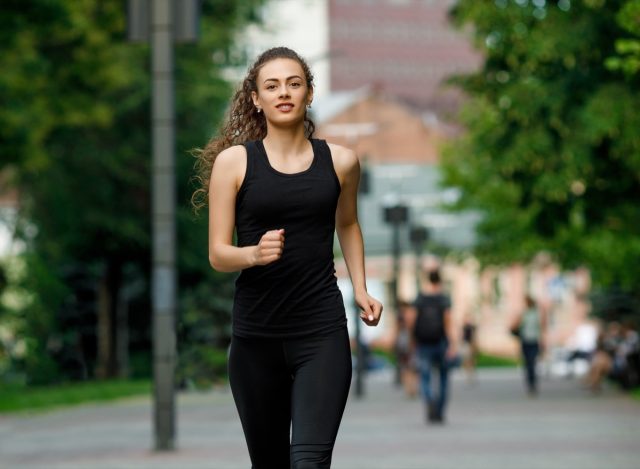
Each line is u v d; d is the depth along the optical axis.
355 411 41.00
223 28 72.12
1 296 67.69
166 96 26.64
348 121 184.38
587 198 47.09
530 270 73.56
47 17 50.66
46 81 56.59
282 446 10.07
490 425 33.09
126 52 68.50
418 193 129.62
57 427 34.03
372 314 10.00
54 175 68.56
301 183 9.50
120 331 80.44
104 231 72.56
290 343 9.62
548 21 44.09
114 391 54.09
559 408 41.06
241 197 9.52
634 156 42.25
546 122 44.97
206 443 28.25
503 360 115.00
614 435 29.39
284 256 9.52
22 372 68.44
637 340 56.28
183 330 56.22
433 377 34.16
